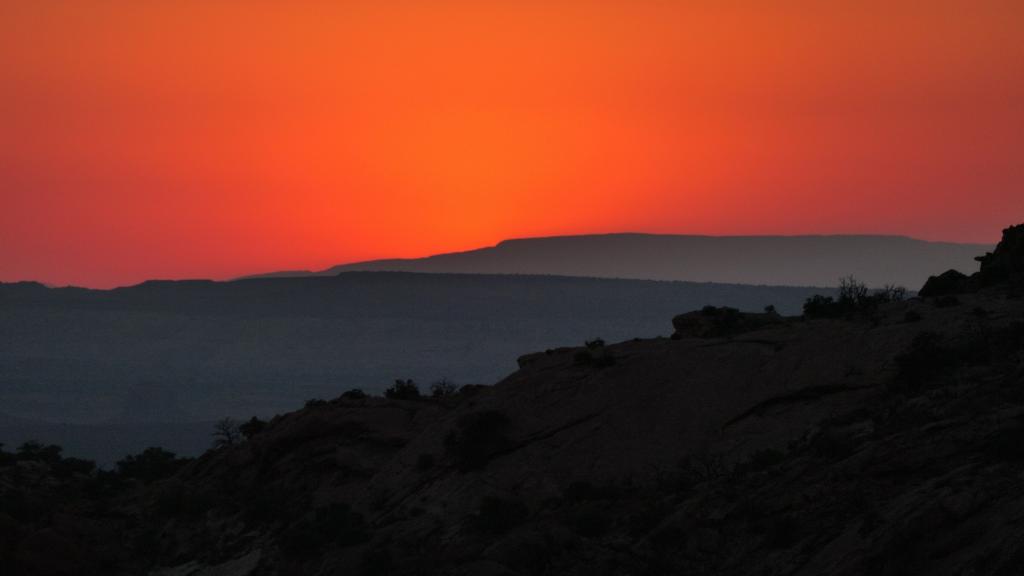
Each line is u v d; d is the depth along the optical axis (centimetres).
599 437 6831
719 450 6294
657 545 4881
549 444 6944
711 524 4825
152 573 7800
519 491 6600
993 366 5381
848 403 6212
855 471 4597
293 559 7131
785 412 6431
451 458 7275
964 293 7519
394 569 5912
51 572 7188
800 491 4697
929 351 5881
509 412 7338
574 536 5300
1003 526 3606
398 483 7538
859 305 7831
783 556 4312
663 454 6512
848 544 4072
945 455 4322
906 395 5594
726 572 4462
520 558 5141
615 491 6156
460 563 5628
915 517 3859
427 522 6650
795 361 6838
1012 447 4084
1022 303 6681
